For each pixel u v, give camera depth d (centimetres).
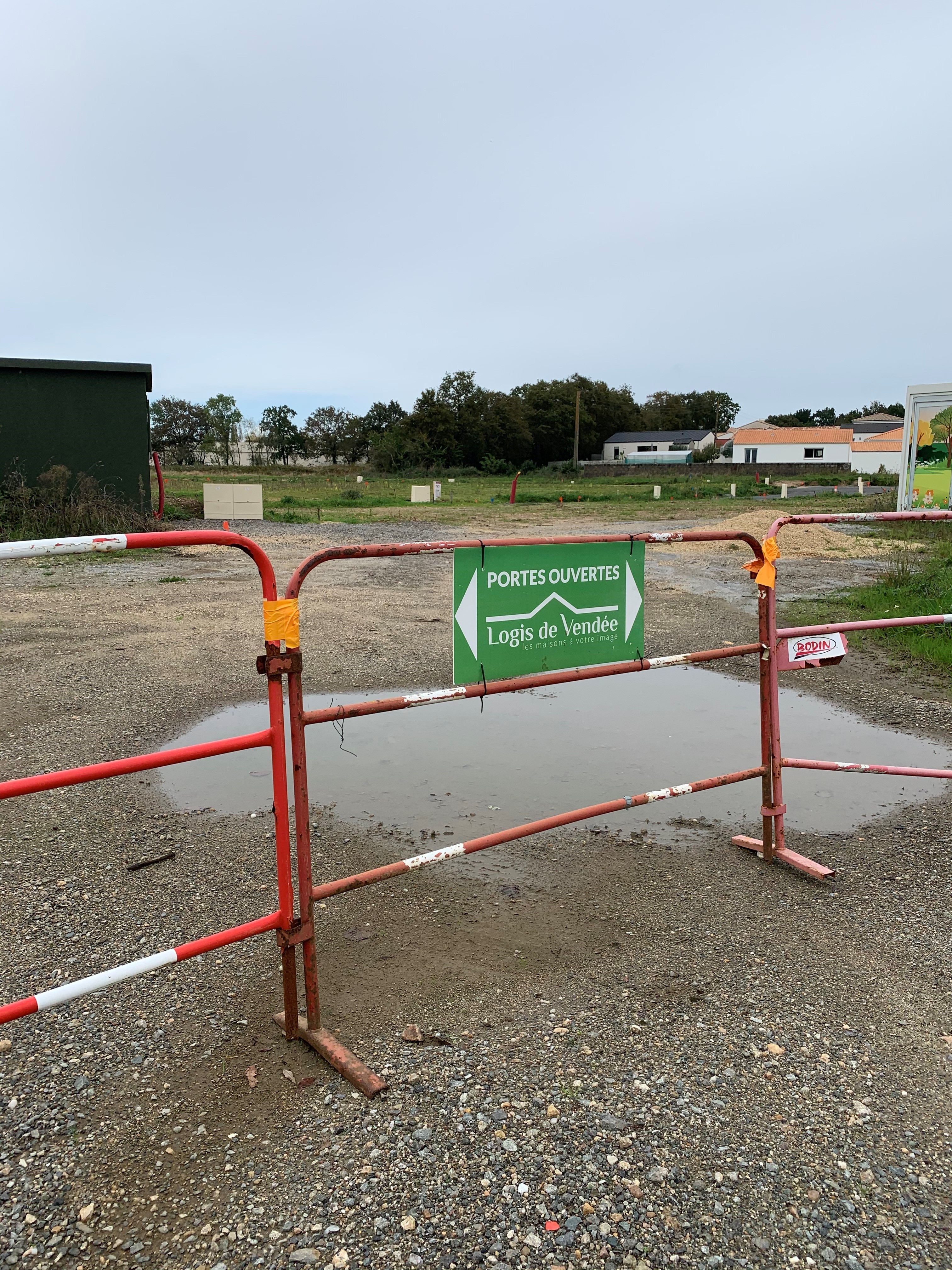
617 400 10800
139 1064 266
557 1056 269
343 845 435
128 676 754
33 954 328
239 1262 196
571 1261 197
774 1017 290
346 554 279
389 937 346
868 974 318
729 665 848
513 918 363
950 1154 230
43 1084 256
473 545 322
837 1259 198
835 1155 229
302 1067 265
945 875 403
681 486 5506
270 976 317
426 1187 217
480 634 331
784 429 8225
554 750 591
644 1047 273
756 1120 241
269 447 9981
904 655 861
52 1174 221
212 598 1196
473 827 459
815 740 612
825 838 449
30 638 909
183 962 326
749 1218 209
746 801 506
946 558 1281
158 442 10444
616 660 376
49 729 604
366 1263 196
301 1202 213
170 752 239
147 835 445
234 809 482
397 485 5738
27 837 439
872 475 6391
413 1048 273
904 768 439
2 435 2067
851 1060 268
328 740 609
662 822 473
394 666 800
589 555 359
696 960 328
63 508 1978
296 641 262
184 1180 220
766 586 404
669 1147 230
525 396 9850
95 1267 195
